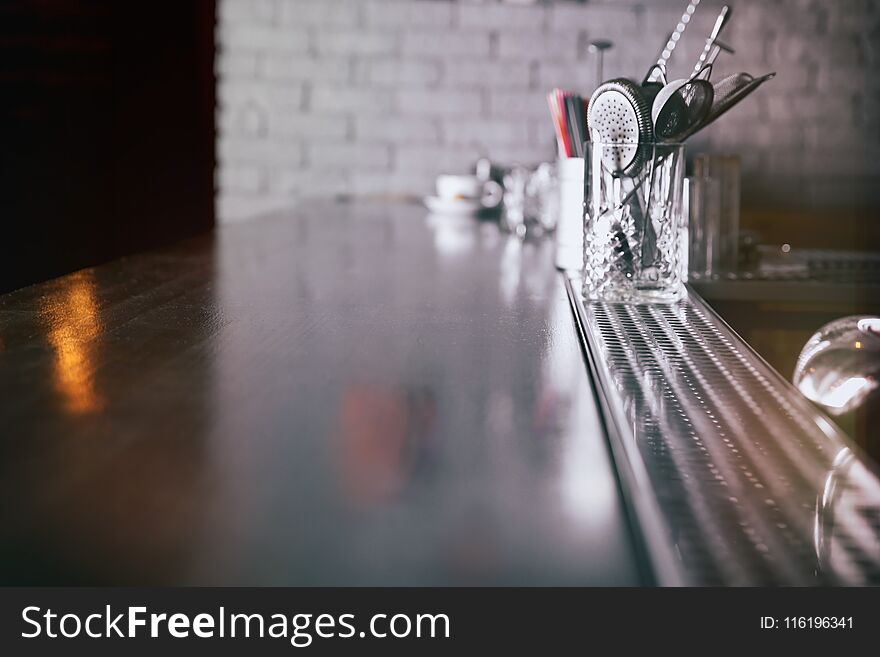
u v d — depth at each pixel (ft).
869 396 3.65
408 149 11.95
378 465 2.24
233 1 11.78
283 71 11.88
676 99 4.27
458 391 2.92
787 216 11.59
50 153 10.90
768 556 1.81
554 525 1.90
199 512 1.95
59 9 10.75
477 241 7.48
